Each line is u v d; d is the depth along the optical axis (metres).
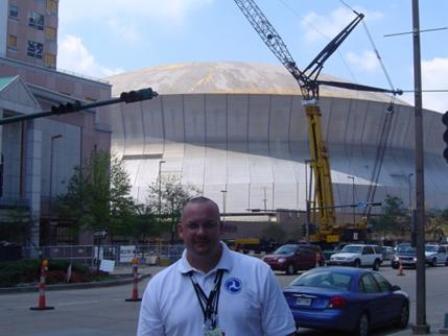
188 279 3.94
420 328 15.67
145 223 69.50
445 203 129.25
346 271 16.39
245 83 128.75
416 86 16.41
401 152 134.75
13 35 75.25
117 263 55.38
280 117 122.88
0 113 49.56
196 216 3.93
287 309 4.03
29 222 48.72
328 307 15.14
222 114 122.31
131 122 125.31
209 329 3.84
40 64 77.44
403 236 105.81
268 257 43.16
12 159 53.22
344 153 125.88
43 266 23.27
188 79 129.38
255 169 118.06
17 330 17.02
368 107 127.69
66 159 62.03
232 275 3.93
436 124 138.88
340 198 115.75
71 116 63.06
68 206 56.50
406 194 125.19
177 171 118.38
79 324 18.20
